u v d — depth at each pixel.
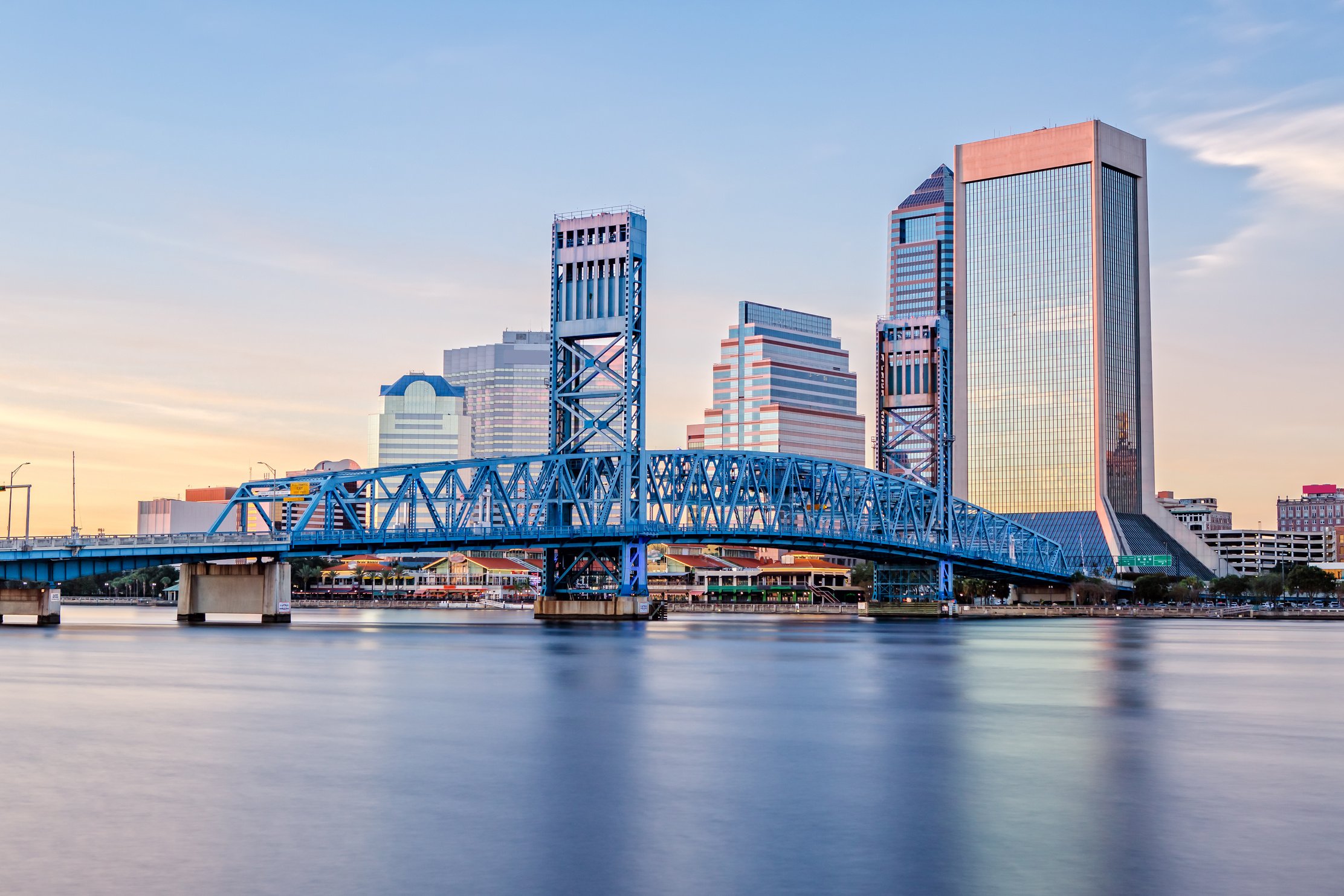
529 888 34.69
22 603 183.12
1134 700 80.25
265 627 181.62
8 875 35.72
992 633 187.38
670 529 199.88
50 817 42.66
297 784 48.41
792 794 46.75
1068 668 109.00
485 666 104.75
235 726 64.19
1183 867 36.59
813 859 37.50
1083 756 55.88
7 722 65.25
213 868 36.47
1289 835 40.41
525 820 42.41
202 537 173.38
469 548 190.00
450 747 57.47
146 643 136.12
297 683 88.06
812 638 162.88
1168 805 44.81
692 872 36.16
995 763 53.84
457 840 39.62
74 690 81.69
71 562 163.12
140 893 34.12
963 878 35.53
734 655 122.75
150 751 55.97
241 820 42.25
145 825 41.47
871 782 49.12
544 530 190.50
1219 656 128.62
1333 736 62.66
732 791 47.25
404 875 35.78
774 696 81.19
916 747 58.16
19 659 110.12
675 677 95.19
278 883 35.06
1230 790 47.81
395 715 69.50
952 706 75.88
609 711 72.19
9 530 189.00
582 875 35.81
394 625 197.75
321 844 39.12
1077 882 35.19
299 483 183.38
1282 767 53.09
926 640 162.25
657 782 49.03
